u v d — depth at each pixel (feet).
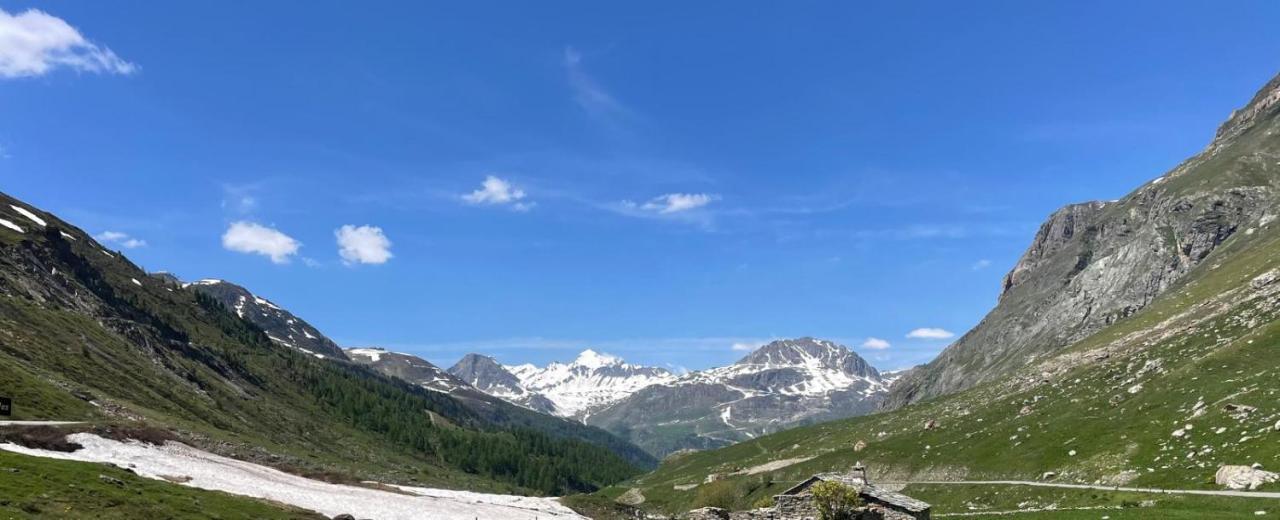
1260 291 552.41
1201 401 370.53
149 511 189.16
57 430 274.16
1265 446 287.28
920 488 479.41
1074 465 384.27
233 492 262.47
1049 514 292.40
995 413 593.83
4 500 160.45
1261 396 338.13
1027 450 444.14
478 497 523.29
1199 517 229.66
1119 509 278.05
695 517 269.44
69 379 463.42
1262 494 252.83
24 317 550.36
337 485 379.35
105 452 270.67
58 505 169.78
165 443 319.88
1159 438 356.18
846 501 242.78
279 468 406.82
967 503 405.18
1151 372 493.77
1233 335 484.74
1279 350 404.16
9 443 241.96
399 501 340.39
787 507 265.75
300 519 238.07
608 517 514.68
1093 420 443.73
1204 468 299.99
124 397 501.97
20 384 348.59
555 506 515.91
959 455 502.38
